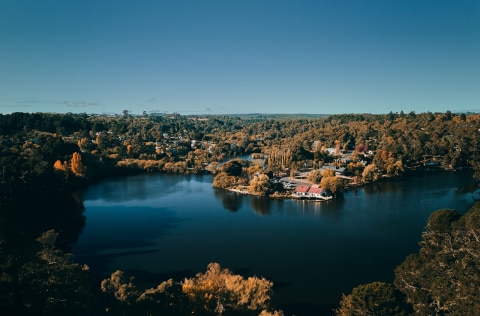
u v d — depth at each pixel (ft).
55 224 355.77
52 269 173.17
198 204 492.95
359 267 280.31
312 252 311.88
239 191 567.18
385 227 371.15
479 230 171.83
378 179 620.90
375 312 164.66
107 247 332.60
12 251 185.88
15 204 312.91
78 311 157.07
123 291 179.63
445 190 530.68
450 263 181.57
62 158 637.30
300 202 495.82
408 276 192.13
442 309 162.50
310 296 239.09
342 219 404.36
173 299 171.63
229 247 328.70
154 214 443.32
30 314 143.84
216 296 182.50
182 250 323.16
